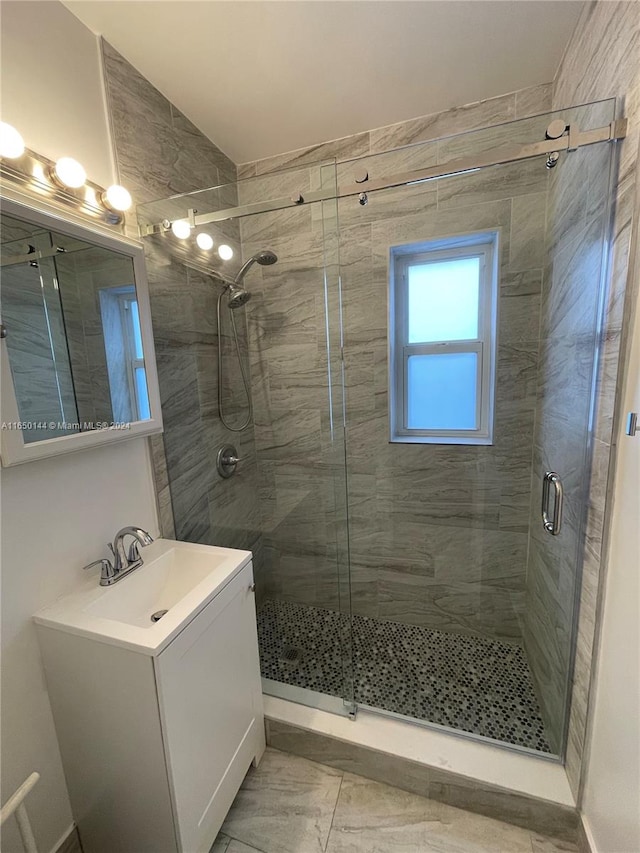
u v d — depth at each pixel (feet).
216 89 4.89
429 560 6.70
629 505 2.93
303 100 5.13
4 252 2.97
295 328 6.59
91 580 3.94
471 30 4.11
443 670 5.84
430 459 6.39
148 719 3.07
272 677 5.66
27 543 3.34
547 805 3.84
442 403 6.40
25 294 3.13
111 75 4.18
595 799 3.46
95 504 4.03
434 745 4.42
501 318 5.65
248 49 4.26
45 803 3.50
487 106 5.20
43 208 3.25
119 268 4.06
